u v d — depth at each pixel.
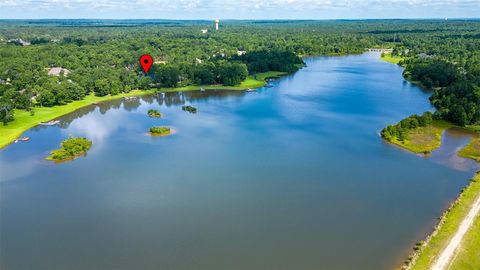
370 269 86.56
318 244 95.81
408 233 99.62
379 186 124.94
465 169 137.00
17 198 118.62
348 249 93.69
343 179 129.75
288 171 136.00
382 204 113.94
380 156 148.88
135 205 114.50
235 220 106.44
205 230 102.06
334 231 100.88
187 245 96.06
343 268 87.12
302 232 100.75
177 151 154.88
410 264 84.94
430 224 103.38
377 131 177.62
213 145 161.38
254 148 157.62
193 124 190.50
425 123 180.25
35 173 135.62
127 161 145.62
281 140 166.62
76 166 141.38
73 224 105.25
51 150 156.50
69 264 89.62
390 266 87.31
